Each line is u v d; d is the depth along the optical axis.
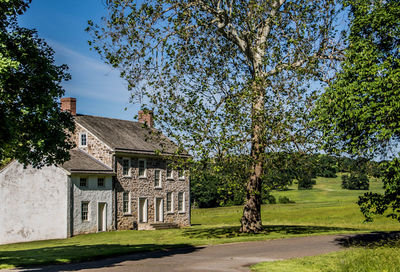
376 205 17.62
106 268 15.11
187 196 53.81
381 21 17.56
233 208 89.50
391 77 15.86
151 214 48.22
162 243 24.42
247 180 25.58
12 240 37.25
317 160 24.44
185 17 24.67
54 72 18.78
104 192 42.38
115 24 23.84
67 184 38.41
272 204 94.25
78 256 18.77
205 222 58.03
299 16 24.41
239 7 25.73
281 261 15.06
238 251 19.25
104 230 42.06
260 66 25.83
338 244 20.78
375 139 16.88
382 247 17.61
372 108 16.12
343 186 124.75
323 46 25.11
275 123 24.12
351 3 19.72
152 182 48.75
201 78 25.09
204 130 24.00
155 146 50.16
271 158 24.52
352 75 17.55
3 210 37.28
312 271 13.09
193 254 18.73
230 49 26.92
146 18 24.03
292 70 24.61
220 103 25.36
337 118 17.19
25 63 17.84
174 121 24.33
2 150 18.41
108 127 48.06
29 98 17.45
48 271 15.07
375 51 17.59
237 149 24.05
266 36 26.44
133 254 19.67
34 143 17.84
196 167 24.38
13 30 18.12
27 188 38.34
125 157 45.44
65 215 38.09
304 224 40.19
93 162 43.00
